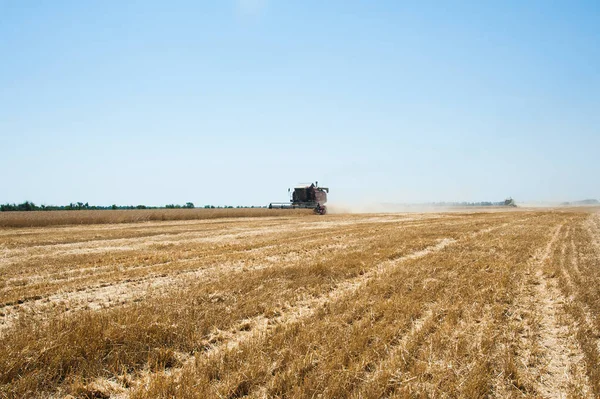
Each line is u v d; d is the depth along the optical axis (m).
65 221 33.62
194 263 14.20
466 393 4.79
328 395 4.68
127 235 24.30
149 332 6.65
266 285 10.48
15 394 4.78
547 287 10.29
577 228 26.83
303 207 53.84
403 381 5.05
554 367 5.77
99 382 5.26
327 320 7.38
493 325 7.20
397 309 8.05
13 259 15.21
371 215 48.06
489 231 24.55
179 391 4.75
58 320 7.27
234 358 5.70
